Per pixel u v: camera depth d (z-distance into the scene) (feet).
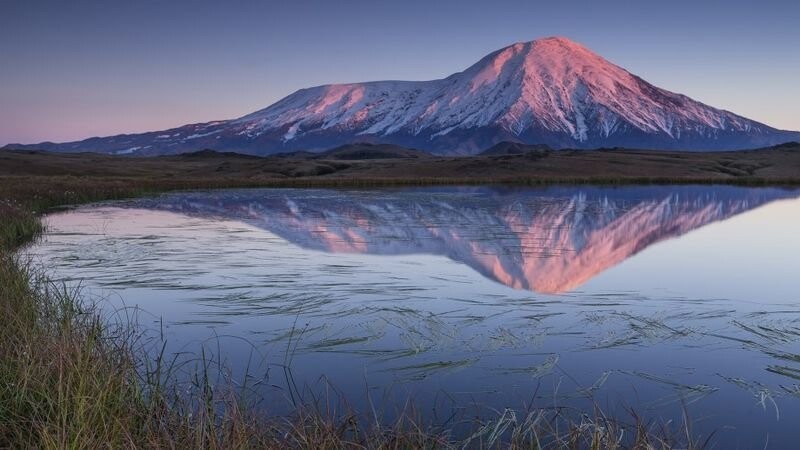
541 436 21.06
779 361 29.04
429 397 24.79
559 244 72.28
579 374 27.35
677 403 24.18
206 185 224.74
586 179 283.79
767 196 181.78
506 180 274.77
